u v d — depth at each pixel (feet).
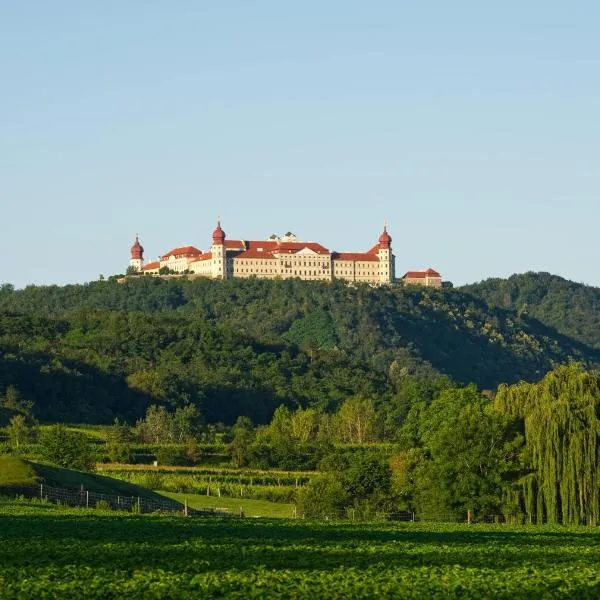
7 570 328.08
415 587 309.63
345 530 528.22
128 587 302.04
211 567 341.00
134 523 509.35
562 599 296.30
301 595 294.66
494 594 301.84
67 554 366.84
